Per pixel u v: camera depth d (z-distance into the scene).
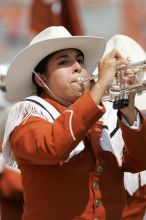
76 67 9.63
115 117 10.02
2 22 34.50
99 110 8.68
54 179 9.16
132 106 9.19
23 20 34.59
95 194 9.24
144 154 9.38
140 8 35.25
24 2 34.56
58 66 9.63
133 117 9.23
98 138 9.52
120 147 9.80
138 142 9.27
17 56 9.72
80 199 9.18
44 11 17.59
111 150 9.53
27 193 9.40
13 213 15.34
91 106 8.65
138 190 11.53
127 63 8.88
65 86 9.52
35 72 9.89
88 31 35.72
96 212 9.20
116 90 8.91
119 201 9.50
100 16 35.81
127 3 35.50
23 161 9.28
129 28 35.34
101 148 9.48
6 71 10.38
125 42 13.14
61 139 8.60
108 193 9.39
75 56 9.79
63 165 9.17
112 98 8.97
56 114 9.43
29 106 9.36
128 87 8.85
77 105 8.72
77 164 9.24
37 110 9.32
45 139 8.70
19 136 9.07
